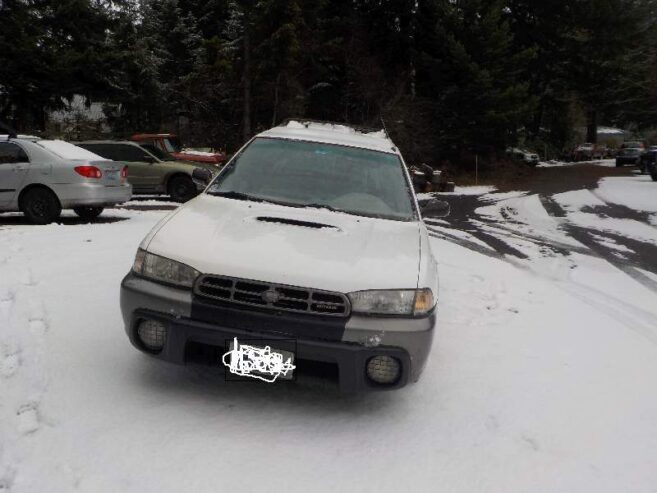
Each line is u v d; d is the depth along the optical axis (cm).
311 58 2770
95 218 1059
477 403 369
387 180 462
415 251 360
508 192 2392
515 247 1071
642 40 3597
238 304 308
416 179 2391
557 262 943
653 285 808
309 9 2716
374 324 308
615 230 1326
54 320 439
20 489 246
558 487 287
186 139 3142
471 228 1315
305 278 308
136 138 1700
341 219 391
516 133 3322
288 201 421
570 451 322
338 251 338
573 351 493
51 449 275
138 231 870
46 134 2494
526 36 3584
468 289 683
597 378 434
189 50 3406
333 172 459
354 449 302
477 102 2978
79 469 262
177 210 389
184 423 309
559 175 3325
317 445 301
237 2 2697
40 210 939
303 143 491
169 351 312
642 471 310
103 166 966
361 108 2953
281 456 288
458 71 2975
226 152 2986
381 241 363
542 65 3669
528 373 429
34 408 312
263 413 328
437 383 394
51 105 2500
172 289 317
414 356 315
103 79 2478
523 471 298
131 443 286
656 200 1950
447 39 2862
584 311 637
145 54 2673
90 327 431
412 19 3095
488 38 2950
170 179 1455
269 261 317
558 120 5309
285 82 2752
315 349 301
